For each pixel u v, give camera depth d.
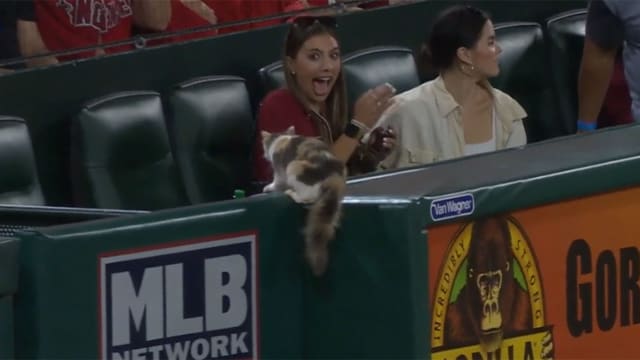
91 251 8.21
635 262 10.48
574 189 9.89
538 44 21.50
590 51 18.31
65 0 18.69
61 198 16.62
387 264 8.98
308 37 15.34
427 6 20.78
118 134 16.33
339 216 9.09
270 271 9.11
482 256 9.44
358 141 14.55
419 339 8.96
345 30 19.73
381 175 9.78
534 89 21.52
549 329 9.93
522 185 9.54
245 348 9.02
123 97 16.59
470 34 14.59
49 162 16.48
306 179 9.08
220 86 17.61
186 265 8.68
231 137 17.56
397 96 14.81
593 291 10.19
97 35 18.92
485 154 10.40
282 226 9.15
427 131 14.59
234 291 8.94
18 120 15.41
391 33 20.36
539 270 9.82
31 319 8.04
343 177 9.17
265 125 15.51
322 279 9.23
